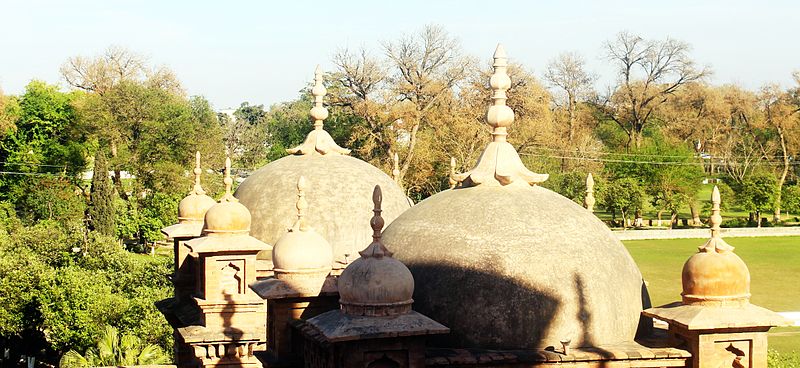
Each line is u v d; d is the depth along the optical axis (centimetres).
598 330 829
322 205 1391
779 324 791
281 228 1374
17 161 5516
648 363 805
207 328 1270
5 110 5388
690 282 813
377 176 1489
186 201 1502
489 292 818
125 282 3044
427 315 835
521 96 5216
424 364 757
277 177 1438
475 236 849
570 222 876
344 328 736
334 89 5116
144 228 5000
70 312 2673
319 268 1016
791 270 4550
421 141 4900
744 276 805
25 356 2942
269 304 1040
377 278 756
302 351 983
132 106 5300
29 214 5247
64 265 3272
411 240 886
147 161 5319
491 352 795
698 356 795
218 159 5741
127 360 2481
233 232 1279
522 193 902
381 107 4884
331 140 1529
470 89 5112
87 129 5388
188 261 1463
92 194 4822
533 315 815
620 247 901
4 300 2748
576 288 827
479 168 933
